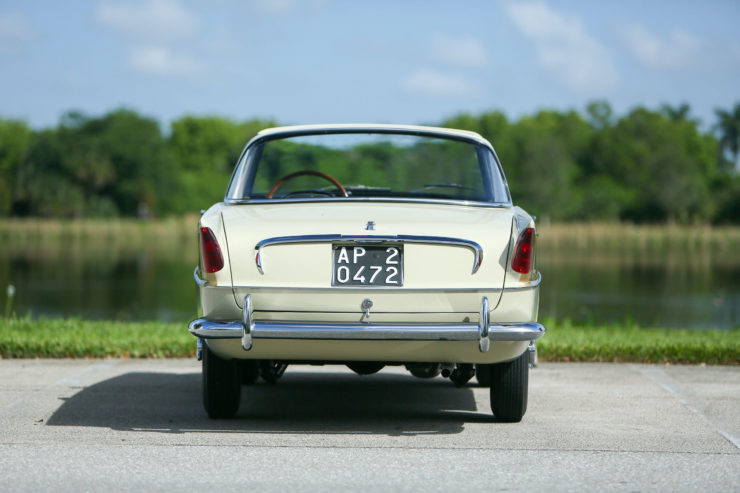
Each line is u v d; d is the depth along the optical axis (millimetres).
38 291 46156
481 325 8570
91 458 8266
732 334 19891
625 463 8227
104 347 15859
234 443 8984
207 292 9000
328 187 11141
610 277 59812
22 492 7156
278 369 10844
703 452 8703
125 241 126562
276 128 11102
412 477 7672
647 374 14195
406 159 11023
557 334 18750
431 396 12578
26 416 10375
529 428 9922
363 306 8734
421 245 8789
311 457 8391
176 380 13305
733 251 99812
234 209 9523
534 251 9219
